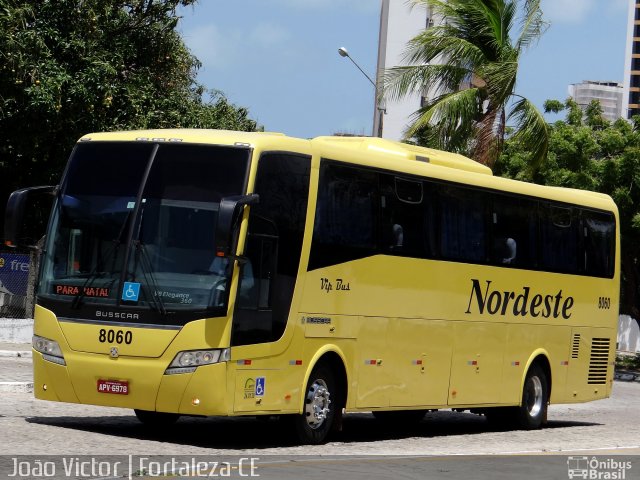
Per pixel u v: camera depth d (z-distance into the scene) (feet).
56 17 125.39
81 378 56.44
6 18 117.91
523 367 81.61
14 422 61.05
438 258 71.46
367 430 77.10
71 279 57.31
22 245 59.00
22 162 136.05
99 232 57.11
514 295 79.87
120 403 55.77
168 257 55.67
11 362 99.86
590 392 90.63
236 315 55.26
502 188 78.79
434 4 138.00
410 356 69.00
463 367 74.49
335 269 62.13
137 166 57.67
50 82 119.75
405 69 137.59
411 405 69.41
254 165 56.49
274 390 57.98
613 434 83.87
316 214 60.80
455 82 137.49
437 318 71.46
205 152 56.95
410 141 148.15
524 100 135.64
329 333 61.77
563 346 86.58
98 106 126.93
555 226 85.51
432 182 71.36
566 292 86.58
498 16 135.54
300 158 59.88
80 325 56.49
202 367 54.39
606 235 92.68
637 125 174.81
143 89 135.74
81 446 52.90
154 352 54.95
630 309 182.50
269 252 57.52
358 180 64.49
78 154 59.36
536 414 83.92
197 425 69.51
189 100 149.79
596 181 167.53
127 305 55.67
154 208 56.54
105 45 132.87
